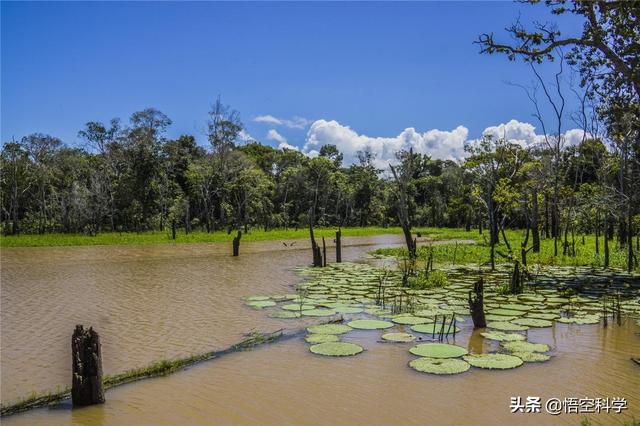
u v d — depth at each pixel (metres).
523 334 9.81
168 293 14.91
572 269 19.69
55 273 19.62
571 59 16.64
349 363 8.08
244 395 6.83
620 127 19.92
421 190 81.69
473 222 69.12
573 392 6.82
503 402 6.51
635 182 19.55
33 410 6.49
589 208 26.41
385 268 20.66
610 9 14.17
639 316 11.29
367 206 74.06
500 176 26.22
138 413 6.34
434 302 13.02
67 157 54.19
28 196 55.31
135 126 53.59
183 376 7.58
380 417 6.10
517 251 26.17
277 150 75.81
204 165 53.41
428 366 7.85
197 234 45.66
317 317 11.48
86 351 6.62
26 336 10.02
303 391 6.94
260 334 9.92
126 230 54.03
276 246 34.91
